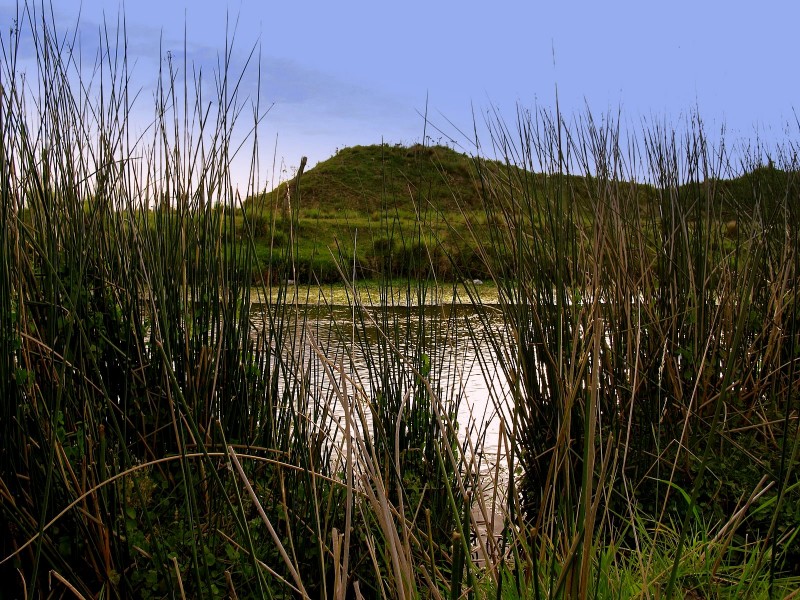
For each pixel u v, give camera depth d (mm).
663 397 2713
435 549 2061
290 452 2135
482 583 1748
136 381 2135
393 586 1369
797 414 2746
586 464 1136
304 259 7535
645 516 2326
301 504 2016
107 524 1646
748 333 2916
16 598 1599
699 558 1897
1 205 1684
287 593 1808
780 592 1773
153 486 1932
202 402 2176
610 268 2693
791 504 2230
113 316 2139
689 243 2896
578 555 1182
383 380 2459
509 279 2650
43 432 1646
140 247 2154
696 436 2590
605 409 2596
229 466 1322
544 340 2430
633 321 2727
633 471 2484
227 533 1888
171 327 2184
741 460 2494
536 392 2549
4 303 1636
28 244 2049
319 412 2459
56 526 1658
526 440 2582
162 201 2266
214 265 2305
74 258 1980
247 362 2377
